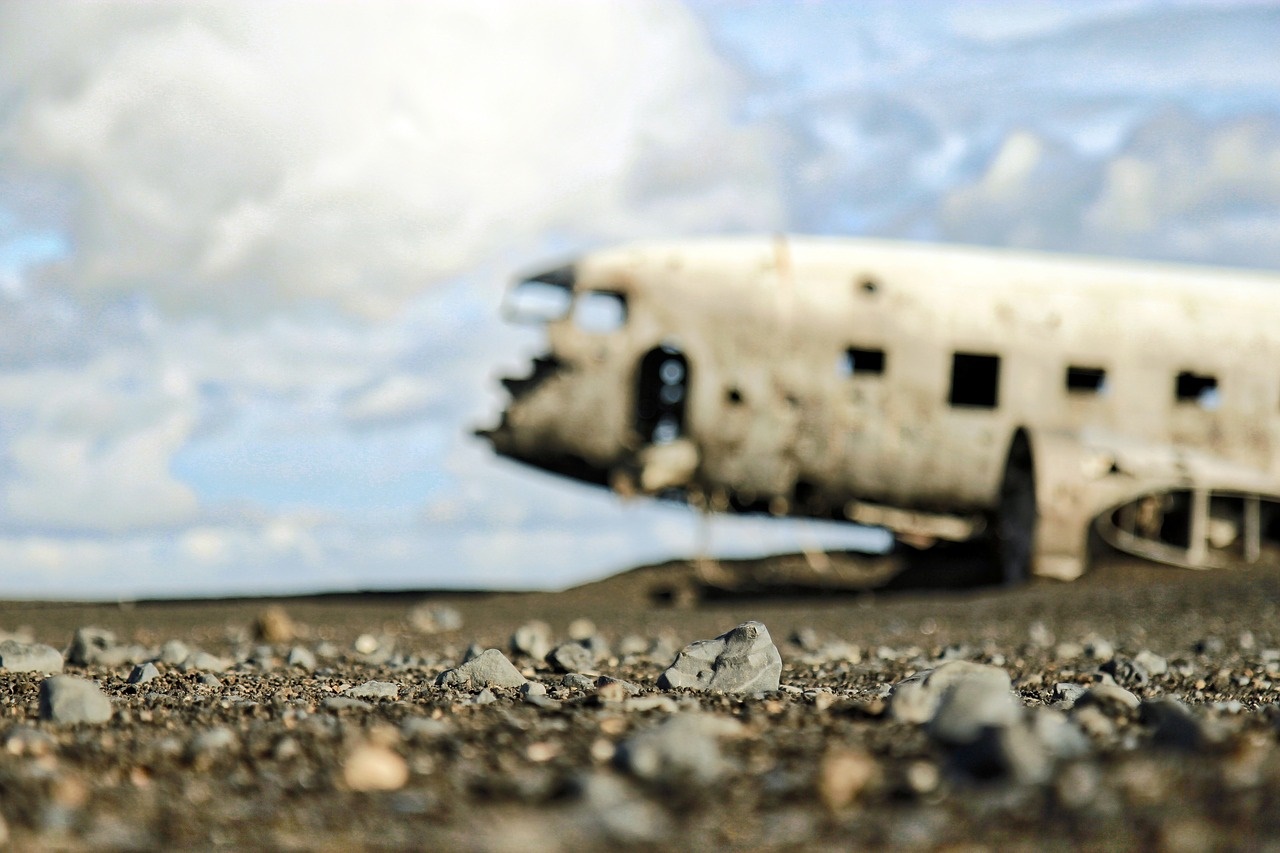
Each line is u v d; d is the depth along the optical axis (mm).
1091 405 27797
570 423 26344
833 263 27812
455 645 11539
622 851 2260
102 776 3016
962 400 31125
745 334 26938
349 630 14820
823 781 2693
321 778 2975
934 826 2385
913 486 27469
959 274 28219
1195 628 12812
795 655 9312
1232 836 2176
